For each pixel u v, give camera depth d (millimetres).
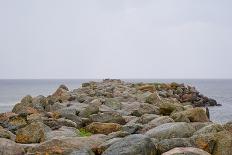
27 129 13727
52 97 30016
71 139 11531
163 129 12281
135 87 47781
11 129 16703
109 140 11273
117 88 41906
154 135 12070
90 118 18172
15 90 143750
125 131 13484
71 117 18766
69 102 28531
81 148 10820
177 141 10531
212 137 10977
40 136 13531
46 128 15078
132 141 9891
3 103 71875
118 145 9914
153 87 43312
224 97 86625
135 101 28484
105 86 46406
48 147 11062
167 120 14906
